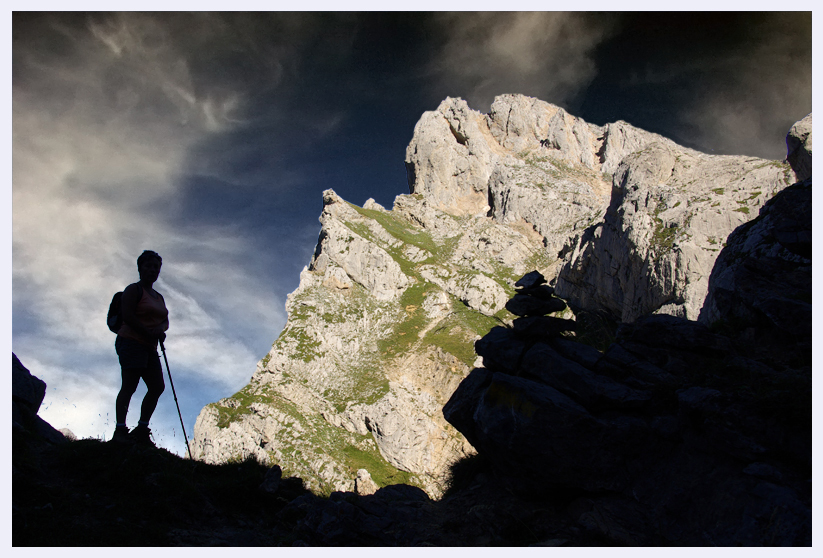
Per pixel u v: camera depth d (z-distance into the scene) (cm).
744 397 714
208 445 5006
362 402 5388
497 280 7600
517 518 738
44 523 562
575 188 9325
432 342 6194
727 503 640
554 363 845
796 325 868
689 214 4738
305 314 6706
